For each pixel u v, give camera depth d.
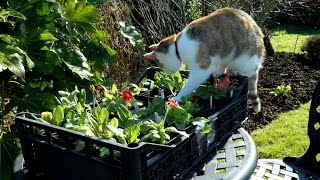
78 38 2.09
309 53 5.50
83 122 1.13
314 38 5.51
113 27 3.09
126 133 1.08
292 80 4.57
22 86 2.00
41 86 1.88
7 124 2.29
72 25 1.98
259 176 1.80
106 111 1.14
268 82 4.49
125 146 0.92
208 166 1.27
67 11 1.99
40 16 1.82
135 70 3.39
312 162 1.88
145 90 1.61
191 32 2.05
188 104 1.36
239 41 2.16
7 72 1.76
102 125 1.10
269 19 6.43
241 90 1.51
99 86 1.86
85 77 1.90
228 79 1.56
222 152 1.38
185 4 4.41
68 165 1.09
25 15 1.81
